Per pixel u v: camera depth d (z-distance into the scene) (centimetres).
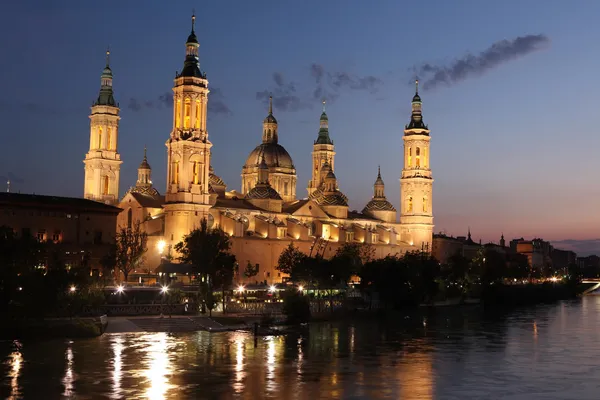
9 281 11712
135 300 14762
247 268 19962
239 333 12975
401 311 19212
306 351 10994
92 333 11944
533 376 9281
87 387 8075
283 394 7944
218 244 16862
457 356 10844
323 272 17850
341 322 15862
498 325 16088
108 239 18650
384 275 18925
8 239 12388
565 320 17825
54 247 17212
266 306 16012
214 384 8375
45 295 11850
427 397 7962
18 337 11469
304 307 15525
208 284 15450
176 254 19175
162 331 12800
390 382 8706
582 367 10000
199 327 13350
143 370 9069
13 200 17200
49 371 8888
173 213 19962
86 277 13038
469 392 8250
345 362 10062
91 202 18925
